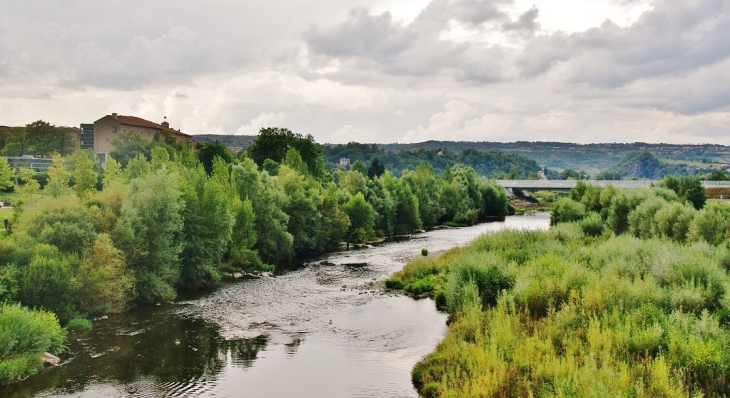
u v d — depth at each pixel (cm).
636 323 2659
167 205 4641
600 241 5650
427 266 5578
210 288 5072
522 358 2462
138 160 7406
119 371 2928
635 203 6962
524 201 18650
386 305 4369
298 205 7275
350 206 8606
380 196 10106
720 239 4791
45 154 15112
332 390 2672
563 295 3219
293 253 7044
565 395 2039
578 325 2788
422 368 2866
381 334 3572
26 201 5472
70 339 3478
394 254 7412
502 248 5431
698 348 2245
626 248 4188
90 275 3906
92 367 2989
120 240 4325
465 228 11506
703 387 2142
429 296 4672
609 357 2319
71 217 4119
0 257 3616
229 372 2919
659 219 5841
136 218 4469
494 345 2548
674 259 3500
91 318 3938
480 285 3719
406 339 3462
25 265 3641
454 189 13062
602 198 8475
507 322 2852
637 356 2375
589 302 2941
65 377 2842
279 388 2705
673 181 9069
